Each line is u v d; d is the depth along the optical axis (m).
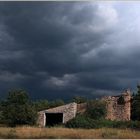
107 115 57.69
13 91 56.44
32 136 30.47
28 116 54.12
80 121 51.16
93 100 58.22
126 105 58.03
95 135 32.34
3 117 54.53
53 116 59.53
